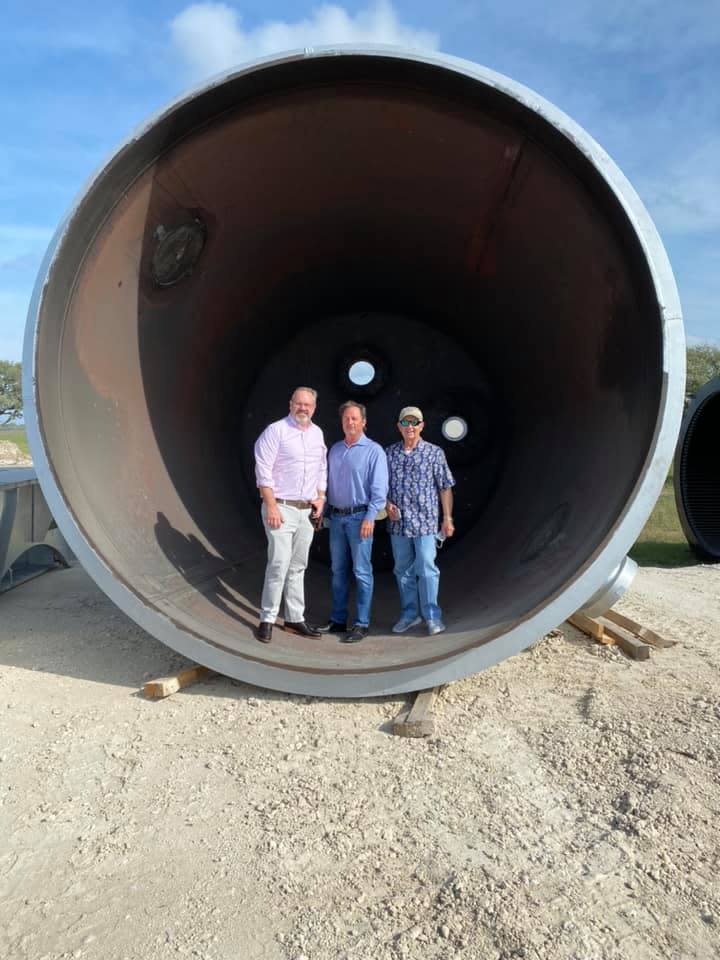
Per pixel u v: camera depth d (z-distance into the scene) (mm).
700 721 3900
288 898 2611
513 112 3641
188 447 5562
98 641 5336
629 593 7012
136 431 4746
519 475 6242
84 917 2531
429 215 5105
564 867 2742
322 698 4230
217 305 5551
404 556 4875
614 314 4156
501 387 6867
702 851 2828
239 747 3699
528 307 5348
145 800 3248
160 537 4559
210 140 3941
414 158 4445
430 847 2883
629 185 3564
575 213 3986
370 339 7234
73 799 3260
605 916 2482
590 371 4746
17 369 54562
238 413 6941
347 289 6719
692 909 2523
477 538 6590
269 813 3131
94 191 3631
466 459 7090
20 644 5297
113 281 4195
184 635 3967
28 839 2979
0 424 54594
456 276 5852
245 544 5875
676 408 3520
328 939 2402
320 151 4441
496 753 3635
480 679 4551
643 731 3791
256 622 4688
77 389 4062
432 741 3748
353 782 3371
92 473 4102
